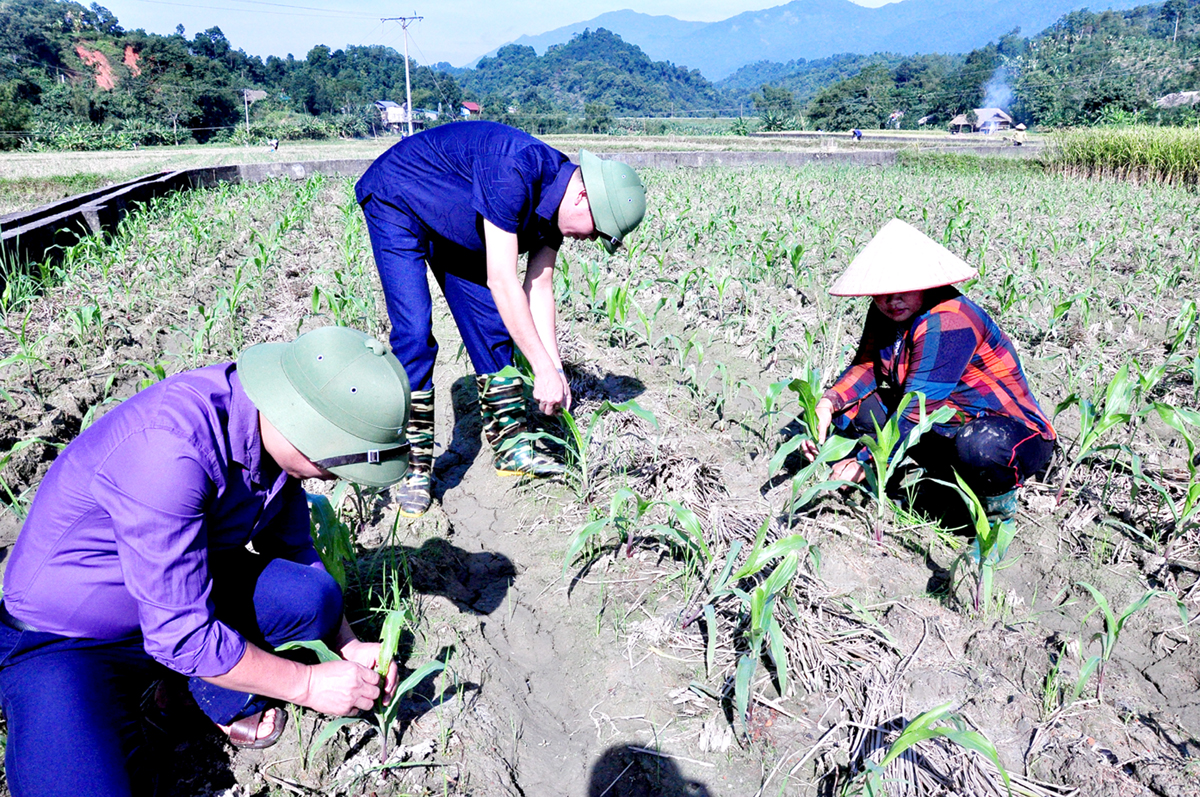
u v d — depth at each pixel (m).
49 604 1.77
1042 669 2.51
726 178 16.50
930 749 2.23
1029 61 150.00
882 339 3.40
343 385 1.80
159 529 1.69
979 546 2.66
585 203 3.15
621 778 2.25
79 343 5.25
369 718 2.31
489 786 2.18
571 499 3.57
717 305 6.33
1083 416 3.36
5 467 3.56
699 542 2.79
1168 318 6.04
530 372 3.95
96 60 136.00
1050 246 8.61
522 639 2.79
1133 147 17.78
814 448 3.39
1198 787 2.07
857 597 2.88
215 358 5.21
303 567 2.19
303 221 10.49
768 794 2.18
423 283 3.35
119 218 10.00
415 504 3.37
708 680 2.53
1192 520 3.21
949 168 21.23
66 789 1.69
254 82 154.38
